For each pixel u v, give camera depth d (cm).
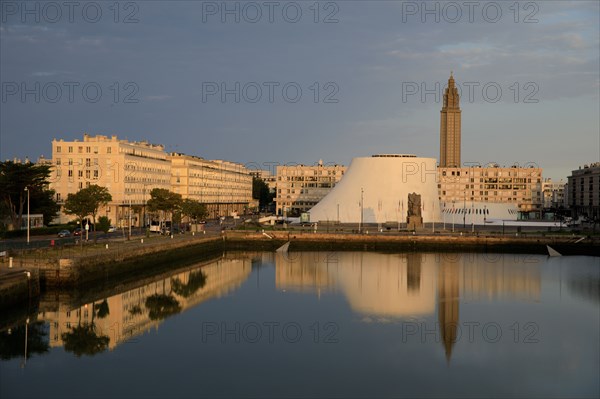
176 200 17262
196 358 6150
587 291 9800
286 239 17000
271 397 5169
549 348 6606
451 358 6231
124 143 18412
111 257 10394
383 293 9525
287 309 8350
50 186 17775
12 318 7688
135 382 5478
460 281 10744
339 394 5259
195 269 12531
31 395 5159
